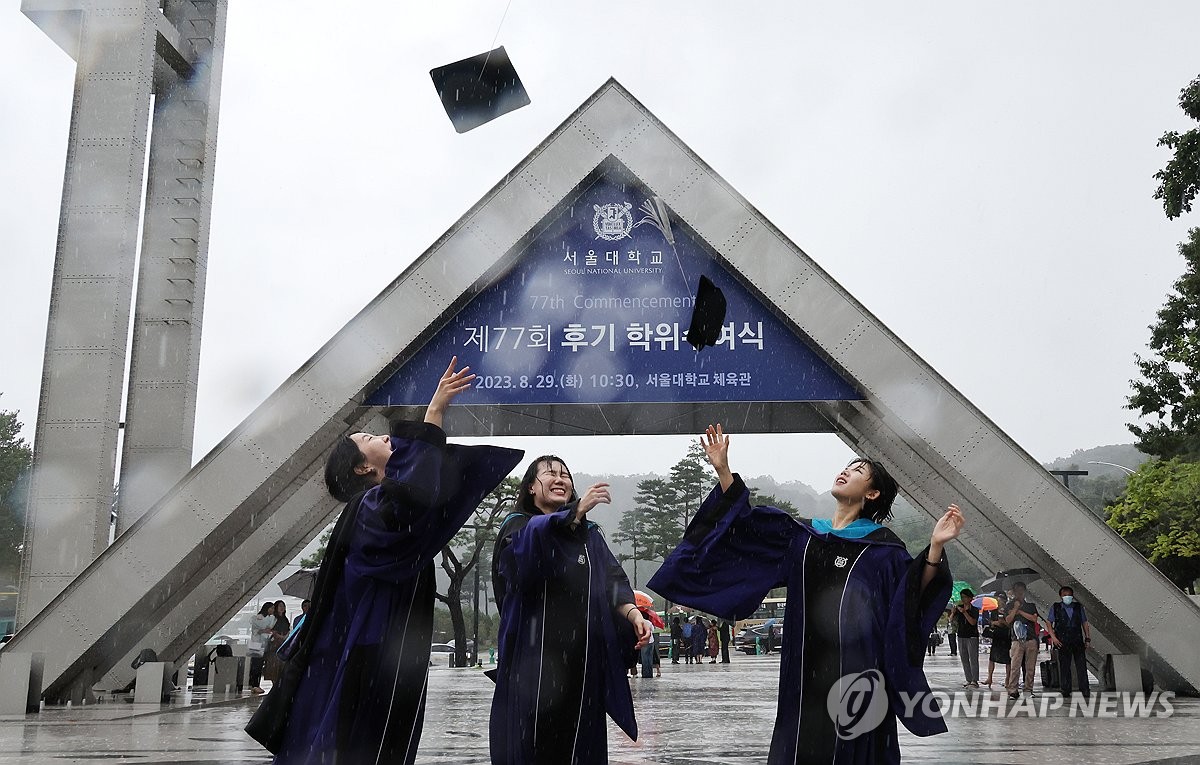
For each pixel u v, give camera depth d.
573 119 17.16
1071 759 7.57
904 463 19.67
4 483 60.09
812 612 4.82
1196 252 37.03
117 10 21.09
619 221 17.28
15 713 13.85
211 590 20.23
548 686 4.92
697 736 9.59
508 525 5.34
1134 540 36.19
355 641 4.04
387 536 4.08
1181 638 15.41
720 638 38.16
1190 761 7.42
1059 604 15.52
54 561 19.09
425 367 16.88
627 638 5.23
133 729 10.99
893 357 16.38
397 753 4.05
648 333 16.91
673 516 77.44
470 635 79.88
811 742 4.65
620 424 21.11
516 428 21.11
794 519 5.06
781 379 16.70
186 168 23.91
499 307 17.05
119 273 20.08
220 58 24.88
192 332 23.31
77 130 20.59
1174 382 39.25
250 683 20.61
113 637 16.48
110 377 19.75
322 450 17.55
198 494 16.14
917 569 4.72
